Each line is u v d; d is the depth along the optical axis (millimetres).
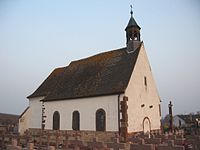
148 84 29750
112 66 30000
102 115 25781
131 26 30984
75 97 28531
